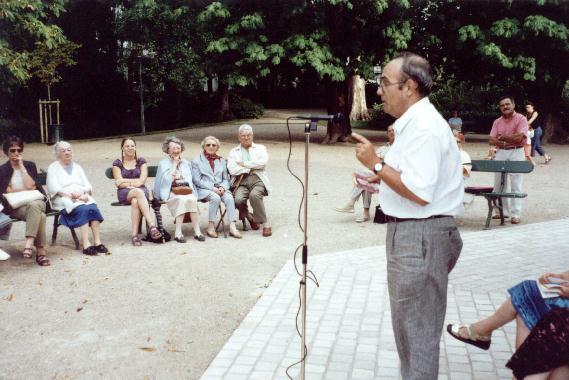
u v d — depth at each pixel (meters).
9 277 6.10
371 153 2.75
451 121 18.17
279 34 19.98
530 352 2.96
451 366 3.91
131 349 4.35
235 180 8.04
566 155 18.97
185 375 3.94
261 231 8.25
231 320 4.91
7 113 26.14
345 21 20.34
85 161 16.77
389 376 3.77
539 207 10.02
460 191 2.89
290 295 5.38
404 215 2.83
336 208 9.26
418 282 2.79
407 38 20.28
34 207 6.44
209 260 6.71
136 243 7.38
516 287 3.37
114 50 31.27
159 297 5.47
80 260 6.74
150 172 8.41
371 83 38.78
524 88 23.42
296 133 25.72
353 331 4.52
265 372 3.84
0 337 4.58
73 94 30.69
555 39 20.33
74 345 4.43
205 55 22.36
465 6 21.45
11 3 17.53
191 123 34.41
